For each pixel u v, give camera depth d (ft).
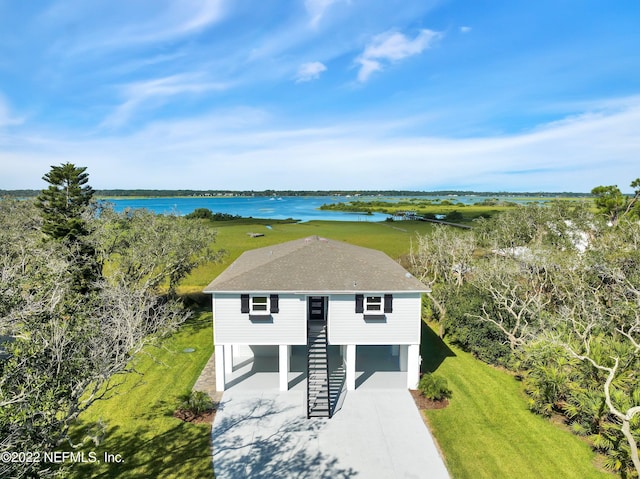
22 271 55.21
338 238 237.25
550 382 62.69
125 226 109.91
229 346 77.25
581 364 61.93
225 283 69.87
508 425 61.21
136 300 72.90
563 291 96.43
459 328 89.04
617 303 83.20
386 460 53.36
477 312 86.79
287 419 62.75
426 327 107.45
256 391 71.26
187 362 83.30
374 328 70.95
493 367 82.07
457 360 85.61
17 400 29.81
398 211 508.53
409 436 58.49
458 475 50.49
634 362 61.11
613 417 54.65
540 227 137.49
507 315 84.23
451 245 128.47
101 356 44.98
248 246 195.21
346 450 55.36
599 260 88.99
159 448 55.36
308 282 70.44
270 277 71.82
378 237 243.60
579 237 129.70
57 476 40.11
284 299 69.72
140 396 69.26
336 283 70.38
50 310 39.96
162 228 109.60
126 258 100.07
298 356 85.61
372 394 70.44
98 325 47.98
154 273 112.47
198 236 113.70
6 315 39.09
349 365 71.26
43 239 105.29
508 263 101.65
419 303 70.85
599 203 151.02
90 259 98.73
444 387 68.28
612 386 56.13
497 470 51.31
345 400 68.49
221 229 284.20
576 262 90.79
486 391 71.72
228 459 53.36
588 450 55.01
